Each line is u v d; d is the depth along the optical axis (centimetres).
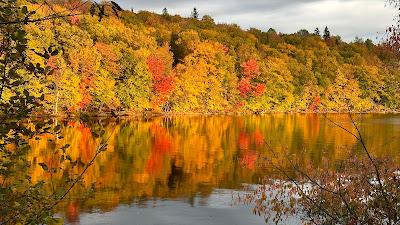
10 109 432
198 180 1902
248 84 8281
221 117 6694
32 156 1972
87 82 5091
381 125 5038
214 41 9194
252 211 1435
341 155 2552
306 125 5138
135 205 1483
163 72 6750
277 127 4806
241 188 1766
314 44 12988
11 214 441
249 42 10750
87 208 1412
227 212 1430
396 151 2525
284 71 9181
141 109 6281
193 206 1497
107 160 2275
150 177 1927
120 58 5950
